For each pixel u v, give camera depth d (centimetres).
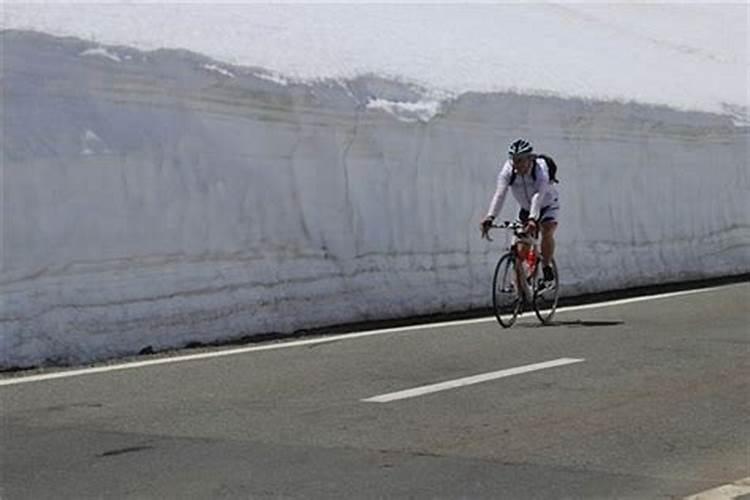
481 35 3566
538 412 1512
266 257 2258
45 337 1841
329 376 1745
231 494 1140
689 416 1500
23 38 1980
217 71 2228
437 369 1806
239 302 2158
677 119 3425
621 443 1359
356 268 2436
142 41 2188
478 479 1203
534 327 2284
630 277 3159
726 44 4969
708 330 2244
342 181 2462
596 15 4712
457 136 2753
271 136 2331
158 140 2116
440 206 2666
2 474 1209
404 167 2600
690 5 5538
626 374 1775
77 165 1966
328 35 2861
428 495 1143
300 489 1158
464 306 2623
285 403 1552
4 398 1573
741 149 3712
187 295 2077
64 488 1161
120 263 1994
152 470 1223
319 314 2300
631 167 3278
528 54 3497
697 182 3512
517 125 2922
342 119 2466
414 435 1384
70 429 1401
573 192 3069
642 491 1169
